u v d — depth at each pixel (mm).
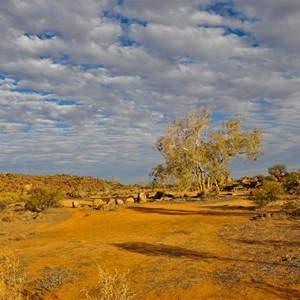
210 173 48531
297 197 33219
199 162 48344
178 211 31703
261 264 10953
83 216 31234
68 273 11273
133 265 11891
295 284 8805
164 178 49719
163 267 11391
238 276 9844
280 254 12078
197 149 48531
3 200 48219
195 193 59812
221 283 9359
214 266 11156
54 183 96812
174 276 10297
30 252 15023
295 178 44156
